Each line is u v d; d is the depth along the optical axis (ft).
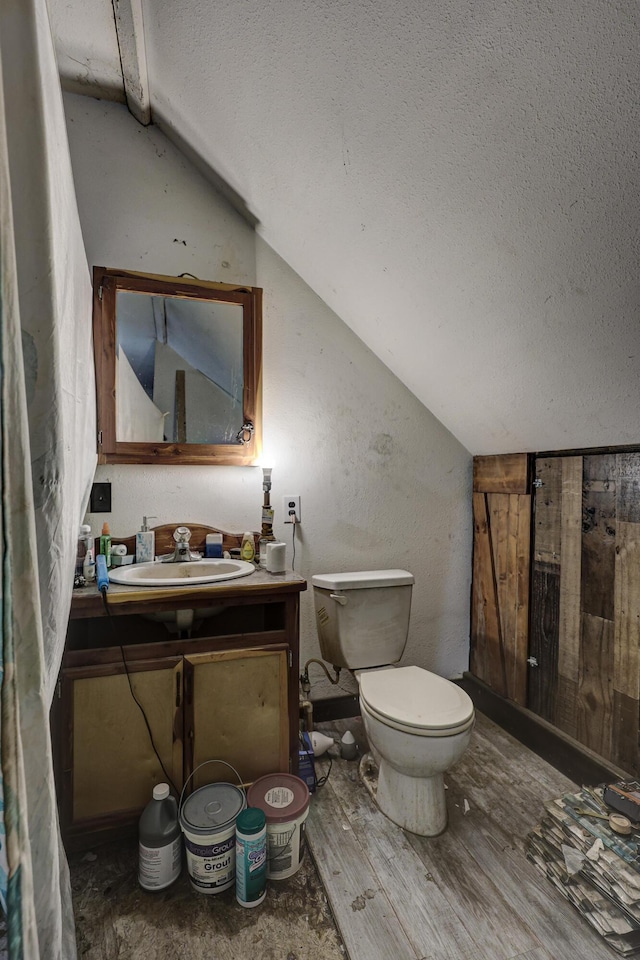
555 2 2.53
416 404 7.64
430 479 7.75
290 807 4.40
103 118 6.03
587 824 4.42
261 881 4.09
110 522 6.13
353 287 6.28
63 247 2.86
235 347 6.54
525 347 5.04
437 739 4.58
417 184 4.21
